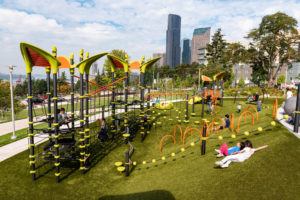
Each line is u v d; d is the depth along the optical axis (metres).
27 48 6.62
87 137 8.56
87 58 7.88
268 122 9.90
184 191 5.54
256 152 6.67
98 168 8.64
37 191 6.75
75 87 59.22
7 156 9.98
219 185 5.37
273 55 48.28
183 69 116.12
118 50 33.59
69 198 6.32
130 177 7.66
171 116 19.23
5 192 6.64
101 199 6.18
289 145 6.72
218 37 64.88
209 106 20.30
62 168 8.64
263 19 45.97
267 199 4.47
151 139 12.84
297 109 7.60
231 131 10.17
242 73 95.06
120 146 11.57
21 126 19.50
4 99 27.45
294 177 5.03
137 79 46.03
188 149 9.34
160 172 7.47
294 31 43.25
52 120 8.60
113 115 13.46
